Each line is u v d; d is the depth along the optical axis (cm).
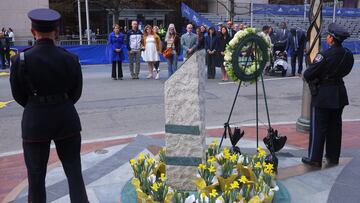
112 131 715
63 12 3045
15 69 324
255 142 618
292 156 550
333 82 484
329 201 417
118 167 517
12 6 2497
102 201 420
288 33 1388
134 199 418
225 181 390
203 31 1323
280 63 1378
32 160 339
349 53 483
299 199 421
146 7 3225
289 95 1048
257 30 454
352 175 484
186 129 393
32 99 335
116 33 1297
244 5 3184
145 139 635
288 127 721
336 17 3109
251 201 351
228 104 930
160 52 1329
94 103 945
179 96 388
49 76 326
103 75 1440
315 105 491
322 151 502
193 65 380
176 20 3359
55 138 338
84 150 595
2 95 1059
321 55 478
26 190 457
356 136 663
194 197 358
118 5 2684
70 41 2206
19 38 2516
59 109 336
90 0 2856
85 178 480
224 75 1279
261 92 1084
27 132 333
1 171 526
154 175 410
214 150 459
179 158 399
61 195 438
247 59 452
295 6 3027
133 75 1339
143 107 902
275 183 410
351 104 945
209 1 3500
